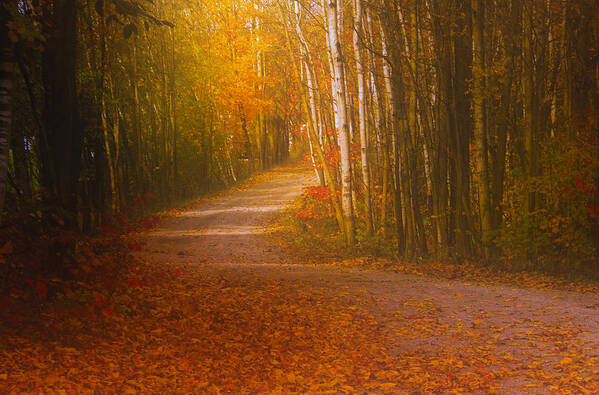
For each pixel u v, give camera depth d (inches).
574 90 663.1
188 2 1389.0
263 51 1696.6
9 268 330.6
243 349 307.3
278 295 459.5
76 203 376.8
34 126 453.1
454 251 688.4
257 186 1759.4
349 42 937.5
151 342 299.9
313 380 261.4
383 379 262.8
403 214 751.1
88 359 249.9
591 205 595.8
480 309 403.9
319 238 948.6
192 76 1446.9
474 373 262.1
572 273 585.6
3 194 274.8
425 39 719.1
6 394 193.8
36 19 355.9
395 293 475.5
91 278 377.7
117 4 357.7
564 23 649.6
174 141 1416.1
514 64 660.7
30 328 275.0
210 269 606.5
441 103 693.9
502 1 655.8
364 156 837.8
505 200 708.0
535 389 236.5
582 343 298.2
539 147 625.3
